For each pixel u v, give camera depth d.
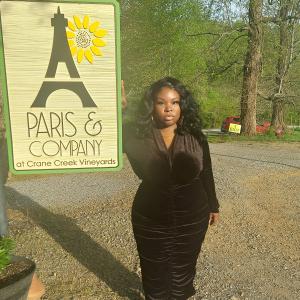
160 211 2.42
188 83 20.56
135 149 2.33
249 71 19.64
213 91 26.34
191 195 2.45
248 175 8.63
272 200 6.42
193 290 2.79
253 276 3.60
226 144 16.12
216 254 4.07
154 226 2.46
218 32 19.83
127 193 6.68
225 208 5.82
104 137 2.21
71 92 2.14
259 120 24.64
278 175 8.73
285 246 4.38
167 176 2.36
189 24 19.81
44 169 2.18
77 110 2.16
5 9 2.02
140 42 16.09
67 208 5.69
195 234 2.53
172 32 17.72
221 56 20.58
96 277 3.45
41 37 2.07
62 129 2.16
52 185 7.39
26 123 2.12
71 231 4.60
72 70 2.12
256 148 14.45
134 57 16.36
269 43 20.39
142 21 15.91
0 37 2.04
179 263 2.58
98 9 2.10
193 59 20.73
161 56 18.72
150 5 15.96
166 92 2.28
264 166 9.96
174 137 2.36
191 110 2.36
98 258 3.85
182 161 2.35
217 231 4.77
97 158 2.22
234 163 10.40
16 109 2.10
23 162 2.15
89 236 4.44
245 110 20.06
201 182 2.56
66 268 3.60
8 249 2.39
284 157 11.82
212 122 32.94
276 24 19.83
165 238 2.48
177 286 2.64
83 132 2.19
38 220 5.05
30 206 5.81
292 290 3.36
